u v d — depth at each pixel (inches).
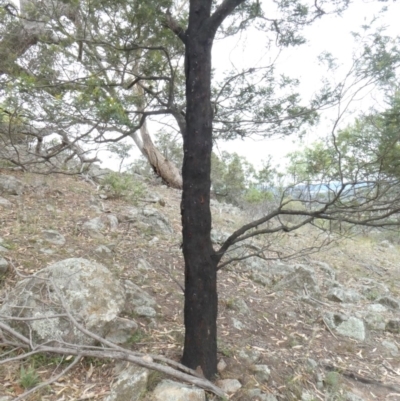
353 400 136.0
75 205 261.6
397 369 161.8
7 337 124.6
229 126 168.6
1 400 103.0
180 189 456.1
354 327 183.9
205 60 114.9
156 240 237.5
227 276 214.5
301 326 181.8
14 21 167.0
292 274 226.4
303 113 149.9
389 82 102.8
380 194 103.7
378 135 102.2
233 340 152.8
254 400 120.5
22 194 254.4
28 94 118.2
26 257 171.2
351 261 307.9
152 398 109.4
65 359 122.0
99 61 141.5
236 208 417.4
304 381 139.1
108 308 133.9
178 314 164.2
